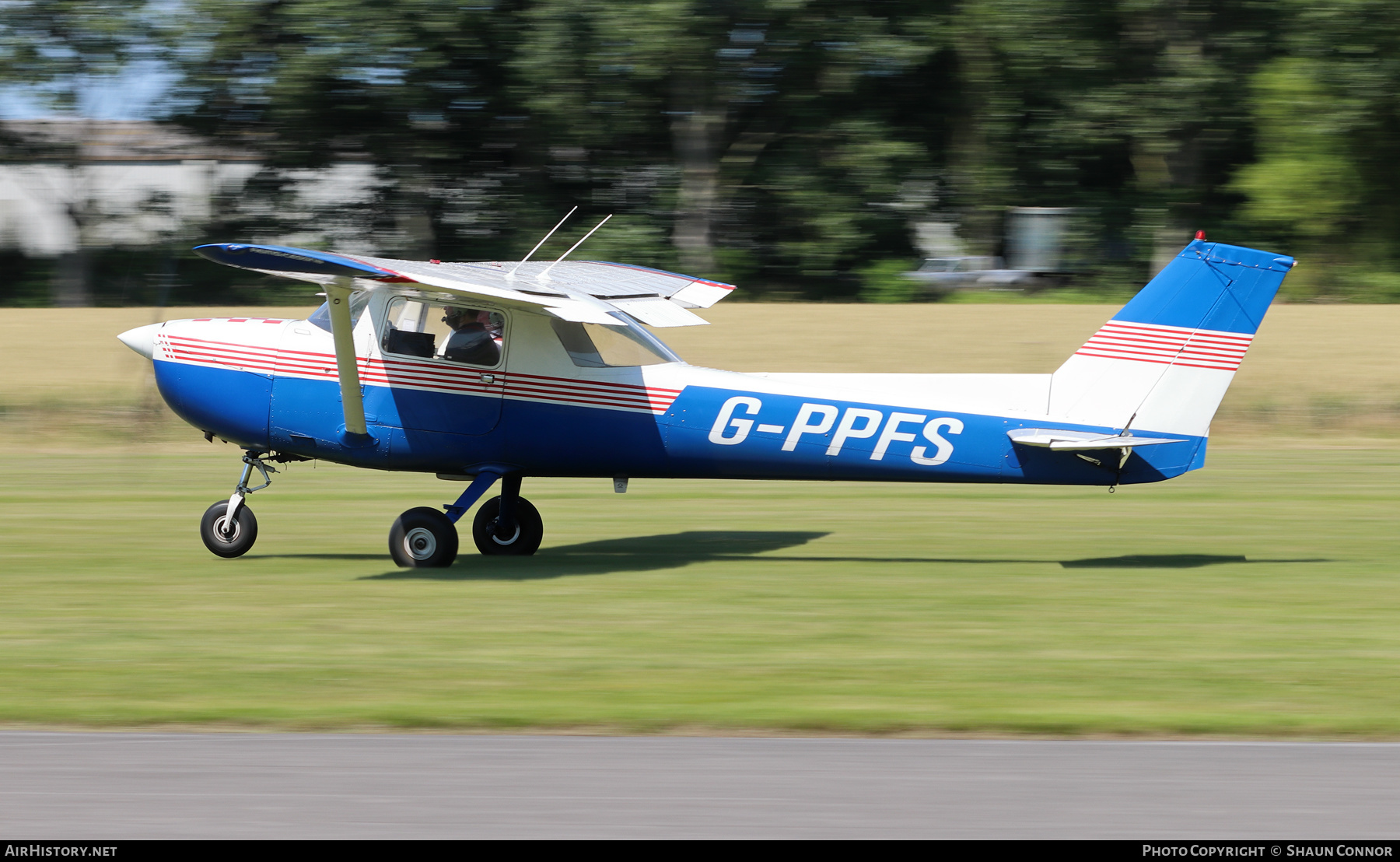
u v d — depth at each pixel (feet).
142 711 69.41
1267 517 141.90
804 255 390.42
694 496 157.58
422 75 373.81
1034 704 71.36
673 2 356.38
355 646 84.48
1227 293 103.50
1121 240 389.60
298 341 107.96
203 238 415.23
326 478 171.01
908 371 246.27
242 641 85.61
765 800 56.59
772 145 400.06
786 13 365.81
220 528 114.62
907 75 392.68
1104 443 103.04
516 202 403.75
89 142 409.28
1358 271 359.87
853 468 107.76
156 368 109.70
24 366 245.45
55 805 55.88
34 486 161.48
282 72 378.12
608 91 367.45
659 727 67.10
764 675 77.71
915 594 102.01
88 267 409.69
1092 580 107.45
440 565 110.83
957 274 391.04
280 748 63.57
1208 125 376.89
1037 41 366.84
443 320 107.04
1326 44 358.43
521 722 67.62
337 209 419.74
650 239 386.93
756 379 108.17
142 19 385.29
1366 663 80.84
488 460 108.58
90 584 103.96
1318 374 239.71
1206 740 65.67
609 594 101.19
